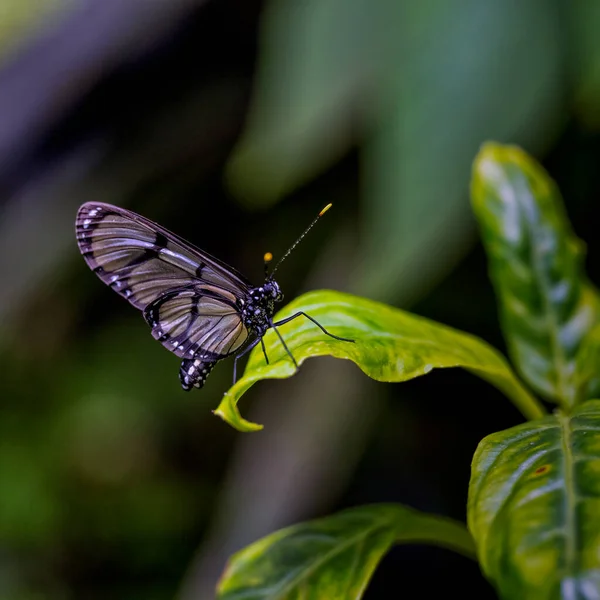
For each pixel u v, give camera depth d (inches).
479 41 30.7
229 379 43.2
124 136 34.8
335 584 28.9
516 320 29.6
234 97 34.8
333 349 28.2
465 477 38.2
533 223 29.7
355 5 31.1
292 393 35.2
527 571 24.9
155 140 35.0
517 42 30.6
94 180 35.1
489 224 29.8
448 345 28.8
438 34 30.7
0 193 34.6
